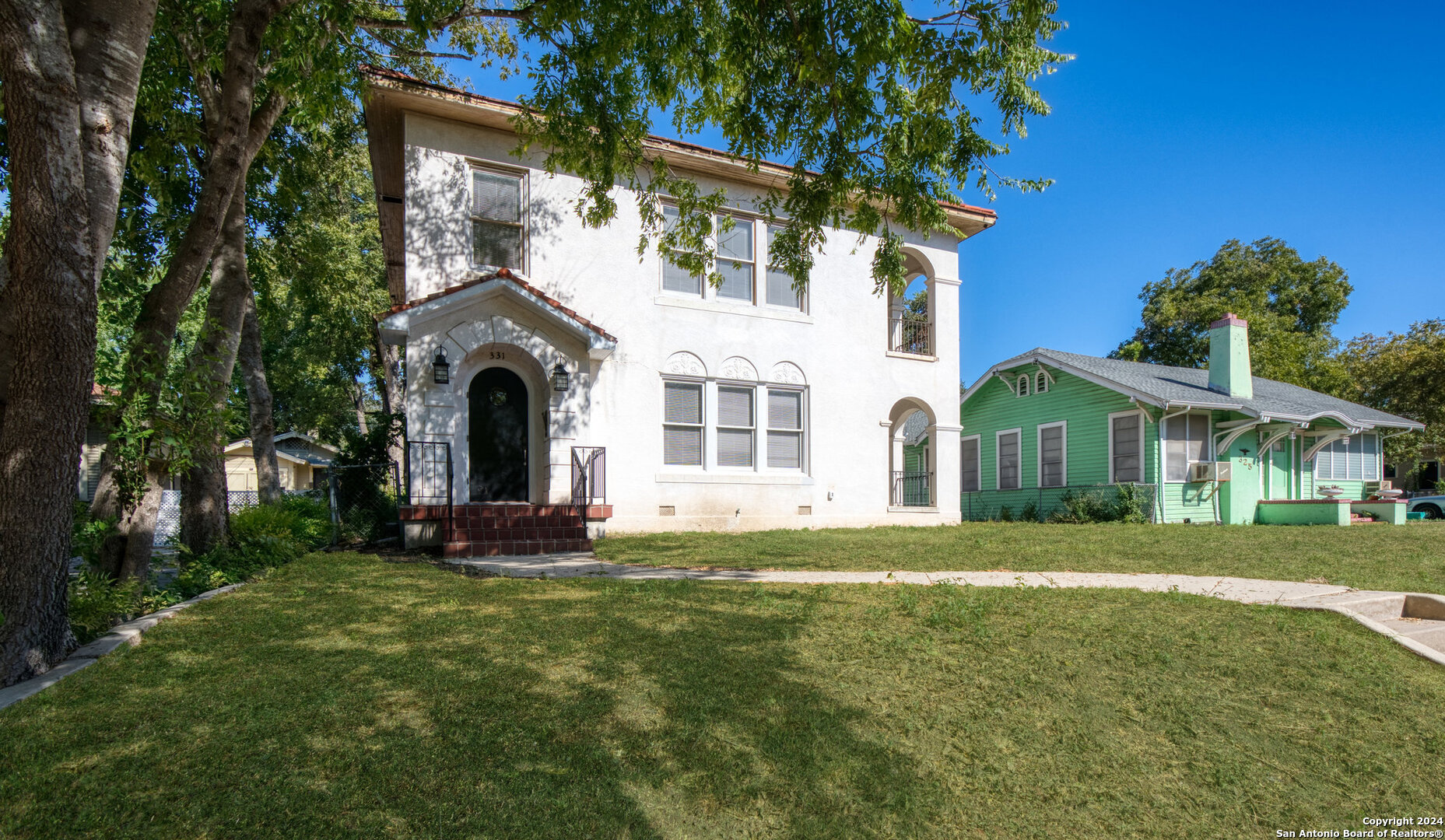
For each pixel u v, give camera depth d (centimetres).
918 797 296
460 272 1220
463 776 301
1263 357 2891
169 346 654
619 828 268
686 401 1406
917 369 1639
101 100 485
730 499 1418
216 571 754
